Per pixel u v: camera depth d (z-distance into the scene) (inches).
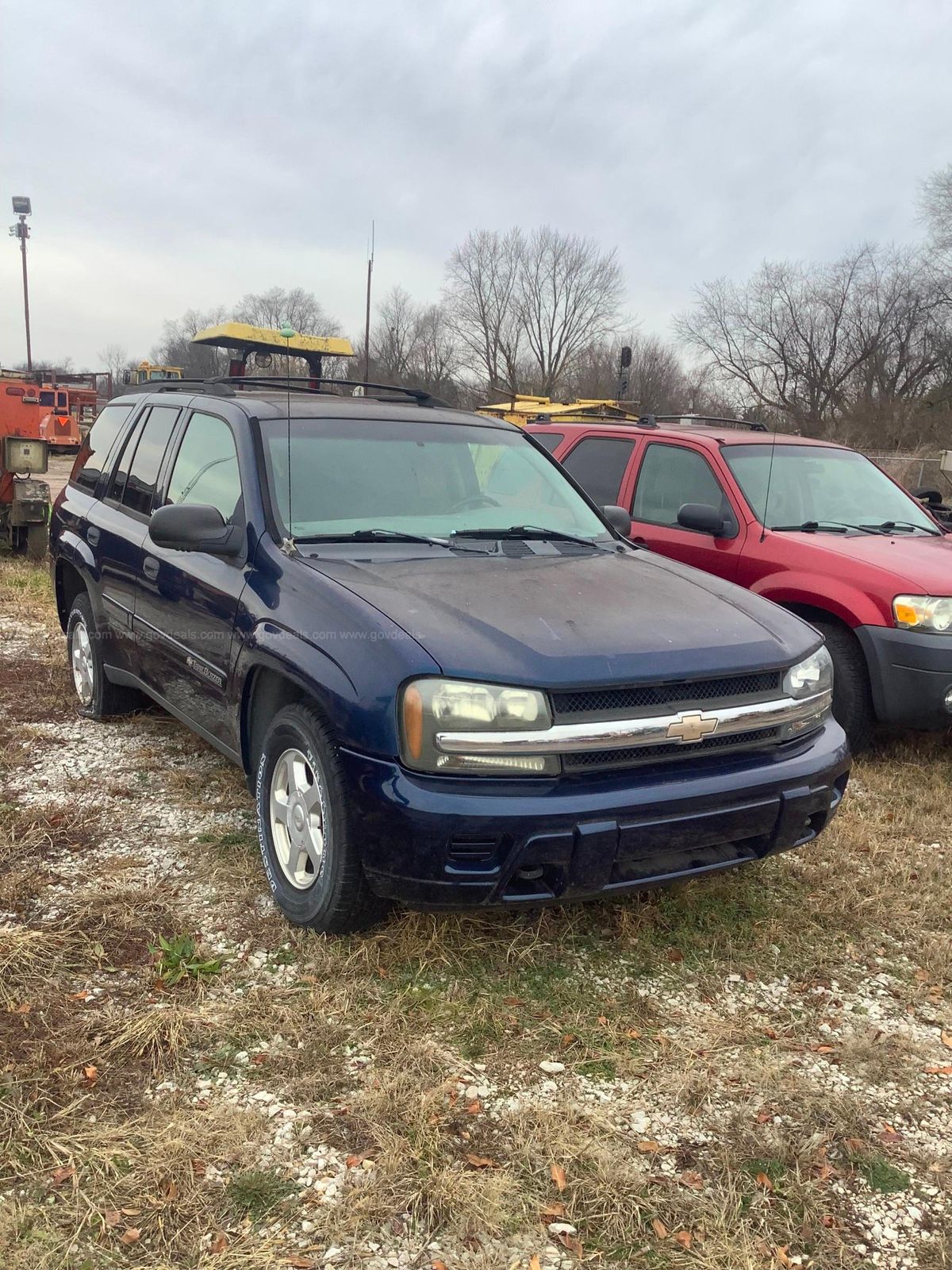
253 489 150.1
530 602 127.7
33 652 280.4
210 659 150.9
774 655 127.3
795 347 1902.1
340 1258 81.9
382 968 122.9
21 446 435.8
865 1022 120.2
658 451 265.1
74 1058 104.0
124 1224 84.0
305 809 127.6
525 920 135.6
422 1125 96.2
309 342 364.2
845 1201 91.1
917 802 192.5
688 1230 86.6
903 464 981.2
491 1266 81.9
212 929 131.6
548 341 2225.6
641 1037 114.0
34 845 153.5
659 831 114.5
